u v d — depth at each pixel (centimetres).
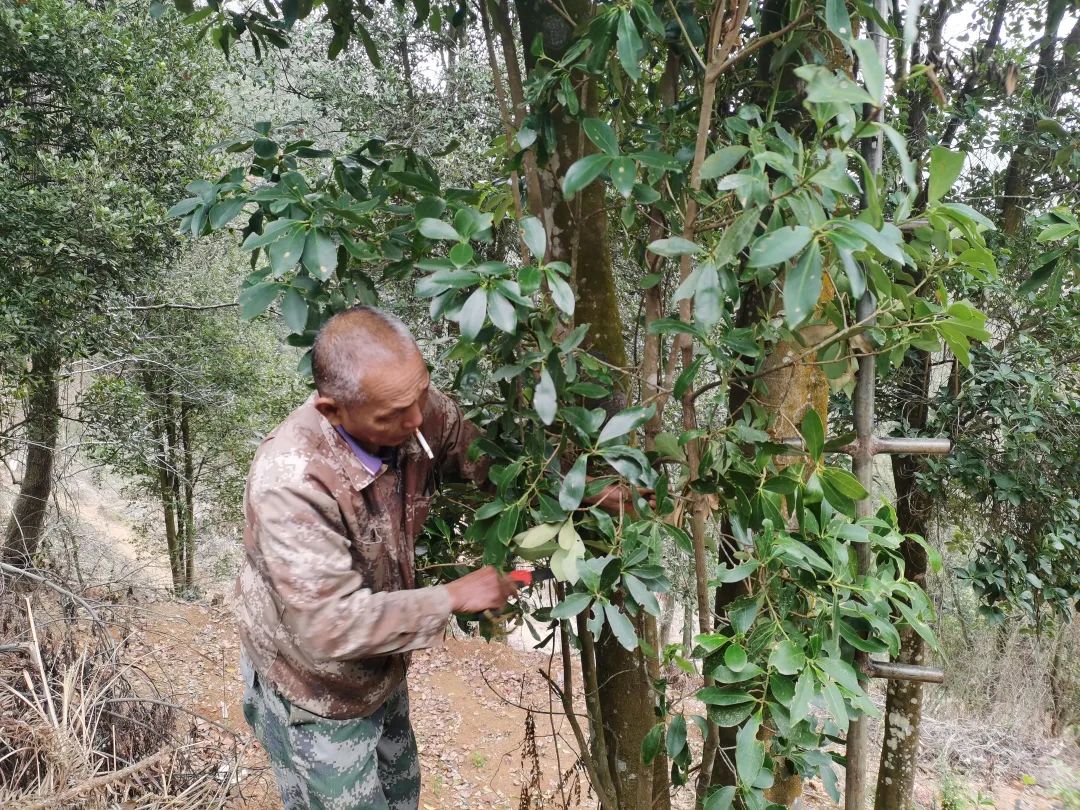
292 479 125
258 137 162
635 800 172
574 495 114
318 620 122
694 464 129
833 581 109
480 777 435
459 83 647
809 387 167
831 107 88
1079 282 126
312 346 137
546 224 155
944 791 486
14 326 427
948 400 347
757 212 92
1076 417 335
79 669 261
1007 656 585
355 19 193
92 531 702
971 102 321
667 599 513
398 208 144
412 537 150
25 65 455
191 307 565
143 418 698
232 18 194
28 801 191
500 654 614
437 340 167
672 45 145
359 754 147
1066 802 497
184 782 249
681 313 122
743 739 99
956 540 373
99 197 443
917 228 107
